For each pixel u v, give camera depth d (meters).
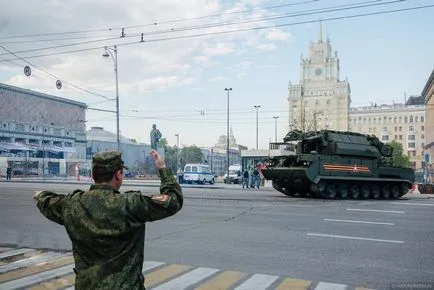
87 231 2.57
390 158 27.95
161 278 6.88
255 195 24.33
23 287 6.43
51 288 6.39
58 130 91.44
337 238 10.38
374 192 24.97
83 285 2.54
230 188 34.22
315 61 161.88
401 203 20.22
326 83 158.75
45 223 12.98
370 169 24.77
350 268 7.55
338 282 6.65
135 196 2.70
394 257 8.42
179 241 9.95
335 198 23.67
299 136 24.47
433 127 81.44
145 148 103.75
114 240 2.57
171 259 8.20
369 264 7.85
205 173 46.91
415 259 8.27
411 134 150.00
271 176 24.30
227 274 7.12
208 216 14.18
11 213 15.33
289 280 6.76
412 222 13.14
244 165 43.72
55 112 91.06
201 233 11.00
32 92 85.06
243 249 9.09
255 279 6.82
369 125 159.12
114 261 2.56
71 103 95.31
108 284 2.52
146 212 2.66
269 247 9.30
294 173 22.77
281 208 16.67
